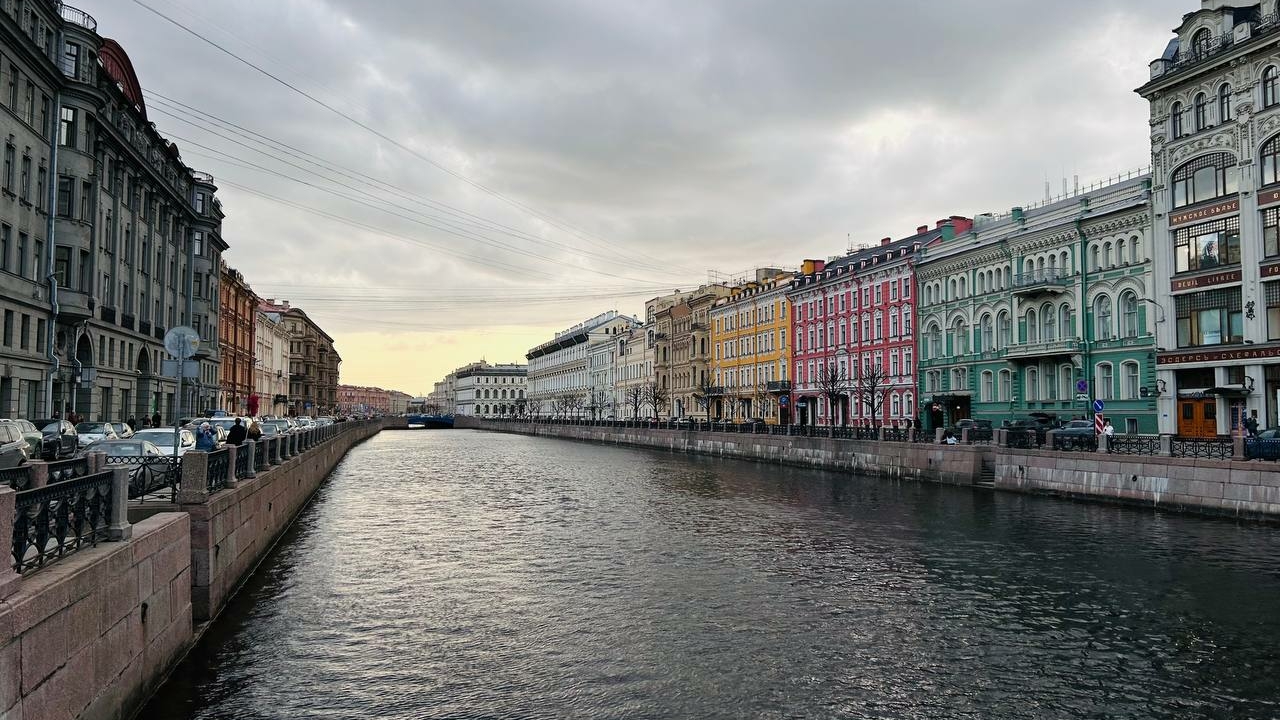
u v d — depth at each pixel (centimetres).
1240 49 3569
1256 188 3538
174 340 1460
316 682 1113
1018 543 2197
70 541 819
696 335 9512
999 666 1217
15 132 3322
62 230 3781
